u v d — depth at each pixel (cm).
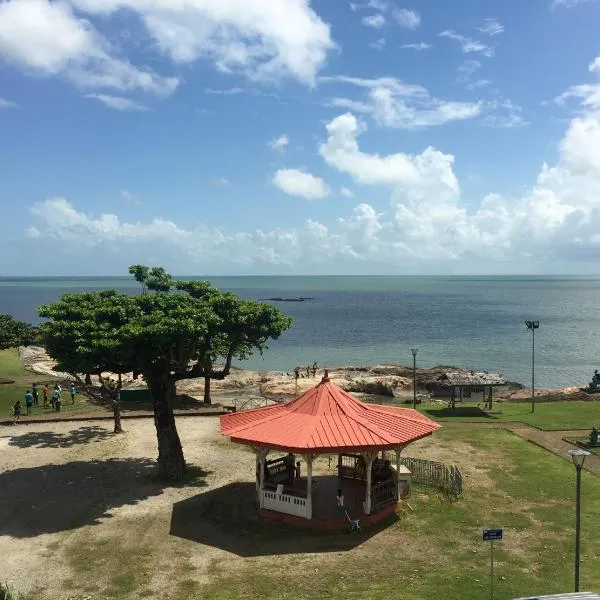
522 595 1655
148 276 3155
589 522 2198
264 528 2191
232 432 2320
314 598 1662
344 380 5953
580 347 9838
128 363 2591
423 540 2066
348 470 2755
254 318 2891
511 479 2689
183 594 1697
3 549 2000
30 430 3616
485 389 4438
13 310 17662
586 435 3503
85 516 2295
